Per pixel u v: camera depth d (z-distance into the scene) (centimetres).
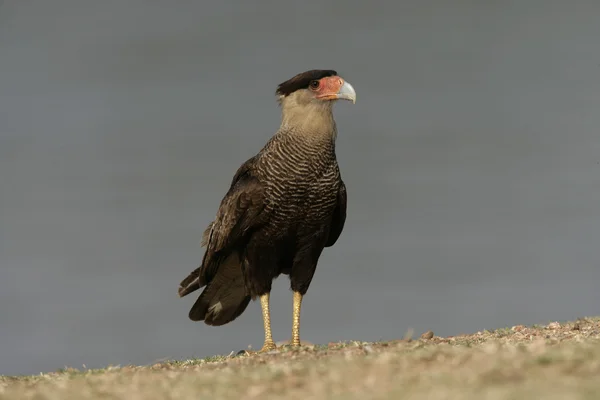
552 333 953
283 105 1033
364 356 782
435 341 920
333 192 1022
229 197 1025
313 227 1027
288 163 1003
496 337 948
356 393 644
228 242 1025
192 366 858
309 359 806
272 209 1009
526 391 601
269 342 1017
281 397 658
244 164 1053
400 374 686
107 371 845
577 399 572
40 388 771
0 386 809
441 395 608
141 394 701
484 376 653
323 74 1025
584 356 688
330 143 1016
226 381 716
